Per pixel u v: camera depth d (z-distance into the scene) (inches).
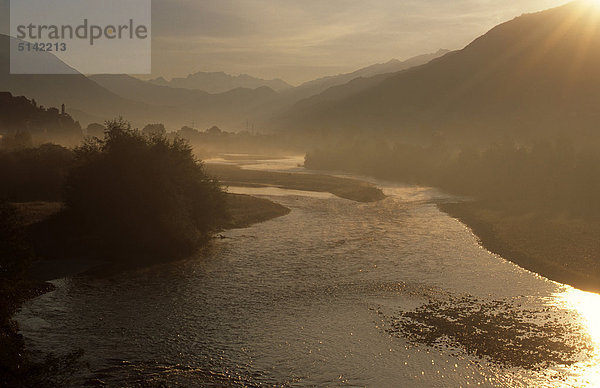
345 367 980.6
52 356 986.7
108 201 1935.3
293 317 1238.3
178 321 1204.5
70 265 1665.8
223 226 2372.0
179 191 2050.9
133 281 1520.7
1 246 1101.1
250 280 1540.4
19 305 1149.1
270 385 911.0
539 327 1168.8
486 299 1368.1
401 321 1210.6
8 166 3065.9
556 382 919.0
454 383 919.7
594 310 1278.3
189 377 933.8
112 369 954.7
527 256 1801.2
